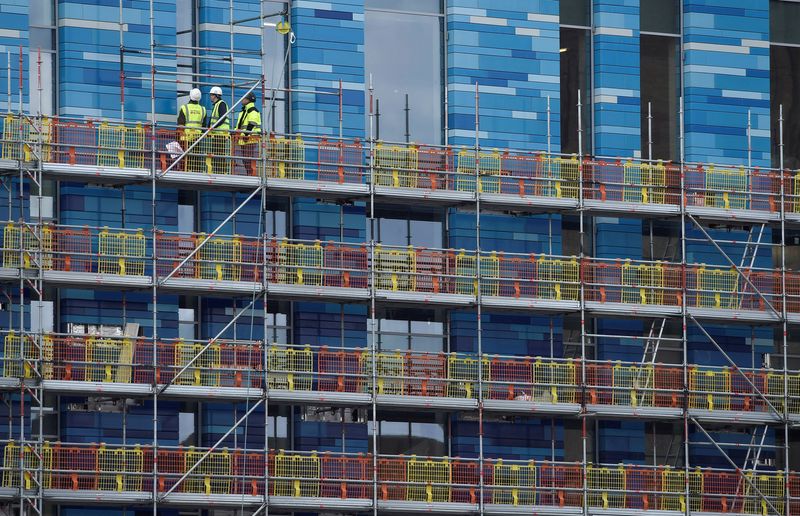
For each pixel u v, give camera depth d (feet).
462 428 385.50
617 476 388.16
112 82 373.61
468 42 394.11
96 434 367.04
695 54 408.67
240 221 378.32
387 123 390.63
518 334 391.04
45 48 373.61
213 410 372.58
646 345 398.01
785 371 392.88
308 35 384.68
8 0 368.27
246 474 369.09
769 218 398.01
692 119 406.62
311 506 365.61
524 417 390.01
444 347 389.39
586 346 396.78
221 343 368.07
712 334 402.52
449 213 390.21
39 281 356.38
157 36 376.68
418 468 375.86
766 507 392.06
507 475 382.01
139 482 360.69
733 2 412.57
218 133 369.71
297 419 379.14
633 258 399.24
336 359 377.91
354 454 372.99
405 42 394.52
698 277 396.78
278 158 375.45
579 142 391.65
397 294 375.25
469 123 392.47
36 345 355.97
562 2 405.18
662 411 387.34
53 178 362.94
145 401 371.15
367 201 382.63
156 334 367.25
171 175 365.81
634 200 396.98
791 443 406.00
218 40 381.19
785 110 415.85
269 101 384.27
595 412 383.04
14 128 363.35
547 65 398.42
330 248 373.40
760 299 399.65
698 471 388.78
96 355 362.12
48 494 352.08
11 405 360.89
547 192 390.83
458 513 375.04
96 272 364.99
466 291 382.63
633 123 403.13
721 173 402.11
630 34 404.98
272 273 373.20
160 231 362.94
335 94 385.50
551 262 385.91
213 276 370.53
